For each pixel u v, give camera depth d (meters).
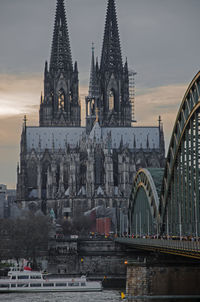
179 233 178.75
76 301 191.88
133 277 173.38
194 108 153.62
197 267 171.88
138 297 172.25
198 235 154.75
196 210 153.00
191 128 159.75
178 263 173.00
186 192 166.88
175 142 183.25
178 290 171.62
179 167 178.88
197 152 153.88
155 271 173.12
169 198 194.50
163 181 199.75
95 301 191.12
